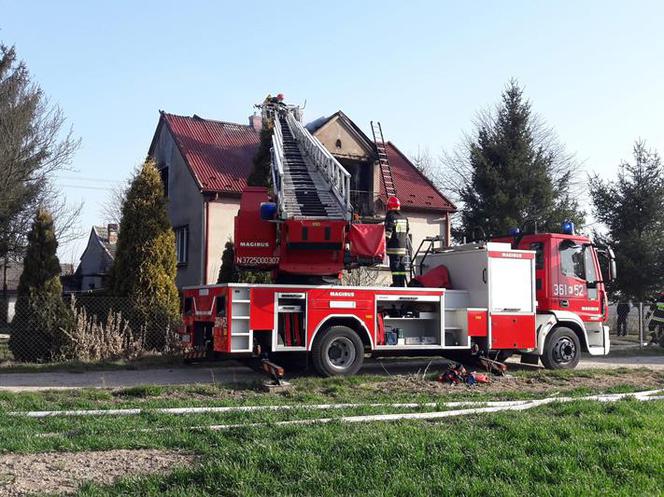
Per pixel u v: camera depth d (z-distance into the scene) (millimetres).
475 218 29641
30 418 7387
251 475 4902
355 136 23234
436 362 14219
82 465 5438
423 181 26156
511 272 12453
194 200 21641
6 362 13242
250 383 10117
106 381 10883
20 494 4652
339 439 5871
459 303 12406
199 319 11492
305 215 11961
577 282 13328
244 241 11766
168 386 9695
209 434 6398
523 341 12398
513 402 8719
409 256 12930
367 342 11477
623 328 25031
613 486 4781
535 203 29609
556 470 5105
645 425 6613
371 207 23047
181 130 23750
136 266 14969
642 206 27703
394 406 8211
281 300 10906
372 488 4715
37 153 23469
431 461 5285
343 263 11672
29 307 13578
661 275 26734
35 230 14055
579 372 12078
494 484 4742
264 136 19141
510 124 29859
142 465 5449
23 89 23312
